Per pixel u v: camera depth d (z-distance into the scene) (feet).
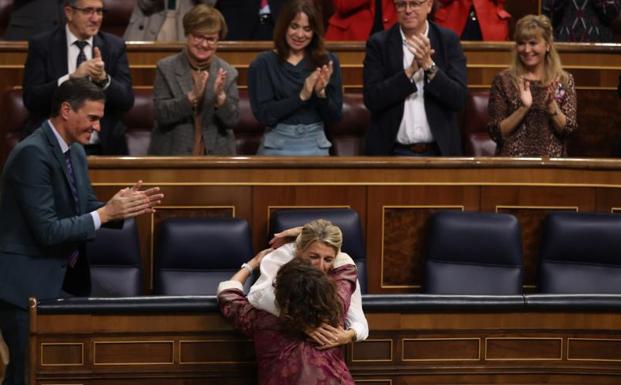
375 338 30.12
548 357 30.68
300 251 28.45
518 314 30.42
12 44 45.75
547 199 38.27
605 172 38.17
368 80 40.11
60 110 30.53
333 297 26.78
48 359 29.32
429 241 36.52
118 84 40.04
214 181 37.22
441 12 48.24
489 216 36.32
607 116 47.14
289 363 27.20
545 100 39.27
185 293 34.88
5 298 30.45
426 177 37.81
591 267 36.58
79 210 31.27
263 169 37.32
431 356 30.35
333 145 44.86
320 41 39.45
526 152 39.58
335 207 37.70
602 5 48.85
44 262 30.63
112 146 40.63
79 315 29.27
